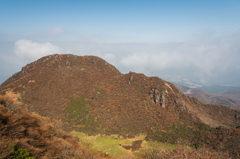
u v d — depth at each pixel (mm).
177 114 65688
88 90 77000
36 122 21797
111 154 41688
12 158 12055
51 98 69562
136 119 64000
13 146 13016
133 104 72875
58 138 23031
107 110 67062
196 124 59031
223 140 47562
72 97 71250
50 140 19938
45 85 76312
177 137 53438
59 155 17500
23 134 16219
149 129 58469
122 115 65750
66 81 81875
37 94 70062
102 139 50281
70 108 64875
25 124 18344
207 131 54375
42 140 17891
